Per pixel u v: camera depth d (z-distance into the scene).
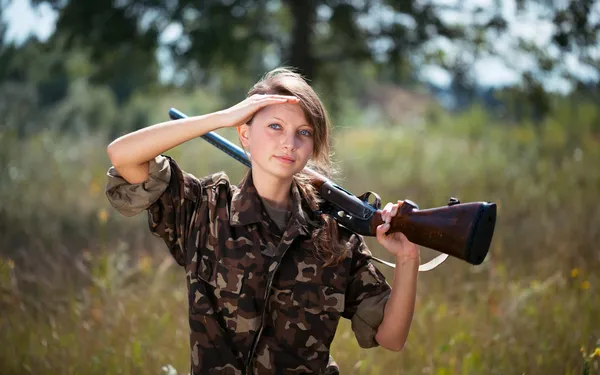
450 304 5.33
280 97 2.58
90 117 27.09
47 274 5.84
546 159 12.68
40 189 10.55
